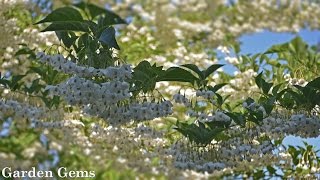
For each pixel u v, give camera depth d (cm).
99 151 748
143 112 571
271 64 927
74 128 688
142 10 1049
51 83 645
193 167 617
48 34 884
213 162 626
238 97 938
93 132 716
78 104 546
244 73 930
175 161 624
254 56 955
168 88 945
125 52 1088
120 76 528
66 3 923
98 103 550
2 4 816
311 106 619
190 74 570
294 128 621
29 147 868
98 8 439
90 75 530
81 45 557
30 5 905
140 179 836
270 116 642
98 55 541
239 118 618
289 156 809
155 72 558
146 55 1097
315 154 838
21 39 856
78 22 495
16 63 834
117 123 575
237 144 639
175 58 1109
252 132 639
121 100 546
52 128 664
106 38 513
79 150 802
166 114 577
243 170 795
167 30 1084
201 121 645
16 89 647
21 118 666
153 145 668
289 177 842
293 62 816
